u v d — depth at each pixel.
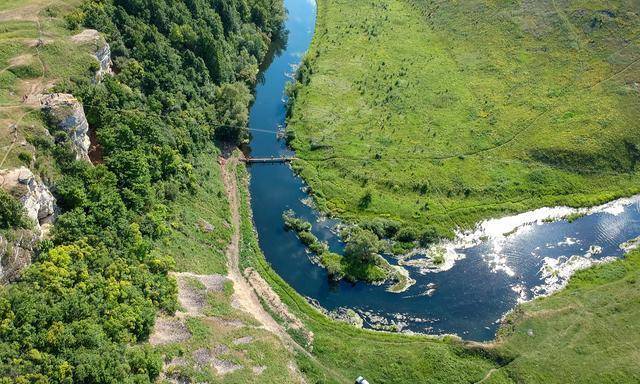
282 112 99.38
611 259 75.56
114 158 64.69
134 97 74.50
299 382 56.50
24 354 43.09
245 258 70.94
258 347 57.69
